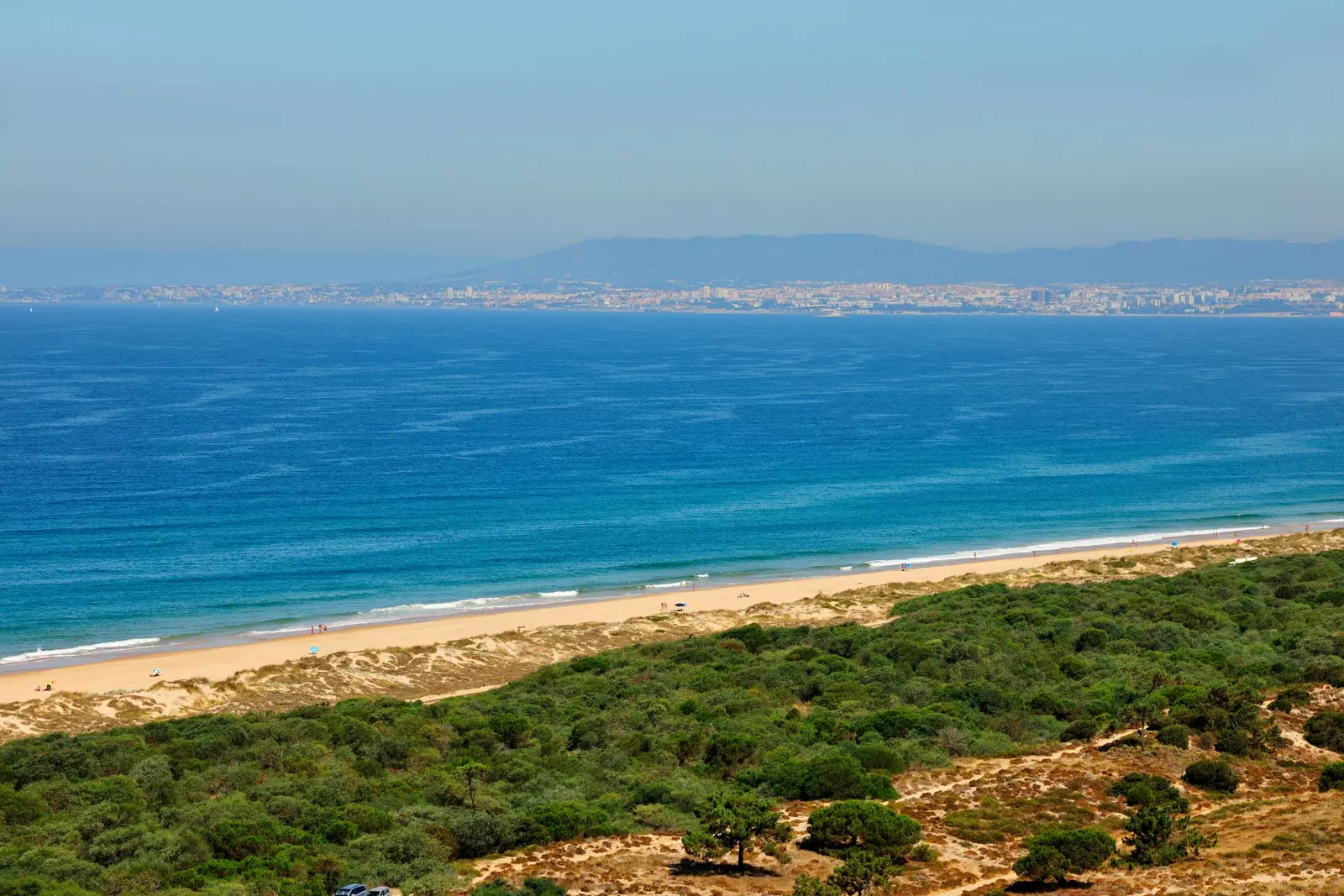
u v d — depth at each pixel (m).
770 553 144.50
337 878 46.53
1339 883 42.81
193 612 116.44
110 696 88.06
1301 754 62.81
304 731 70.31
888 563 139.38
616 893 45.69
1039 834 51.56
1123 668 81.88
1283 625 95.88
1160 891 43.91
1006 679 79.62
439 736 69.19
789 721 70.88
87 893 44.03
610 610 119.06
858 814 50.19
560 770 62.72
